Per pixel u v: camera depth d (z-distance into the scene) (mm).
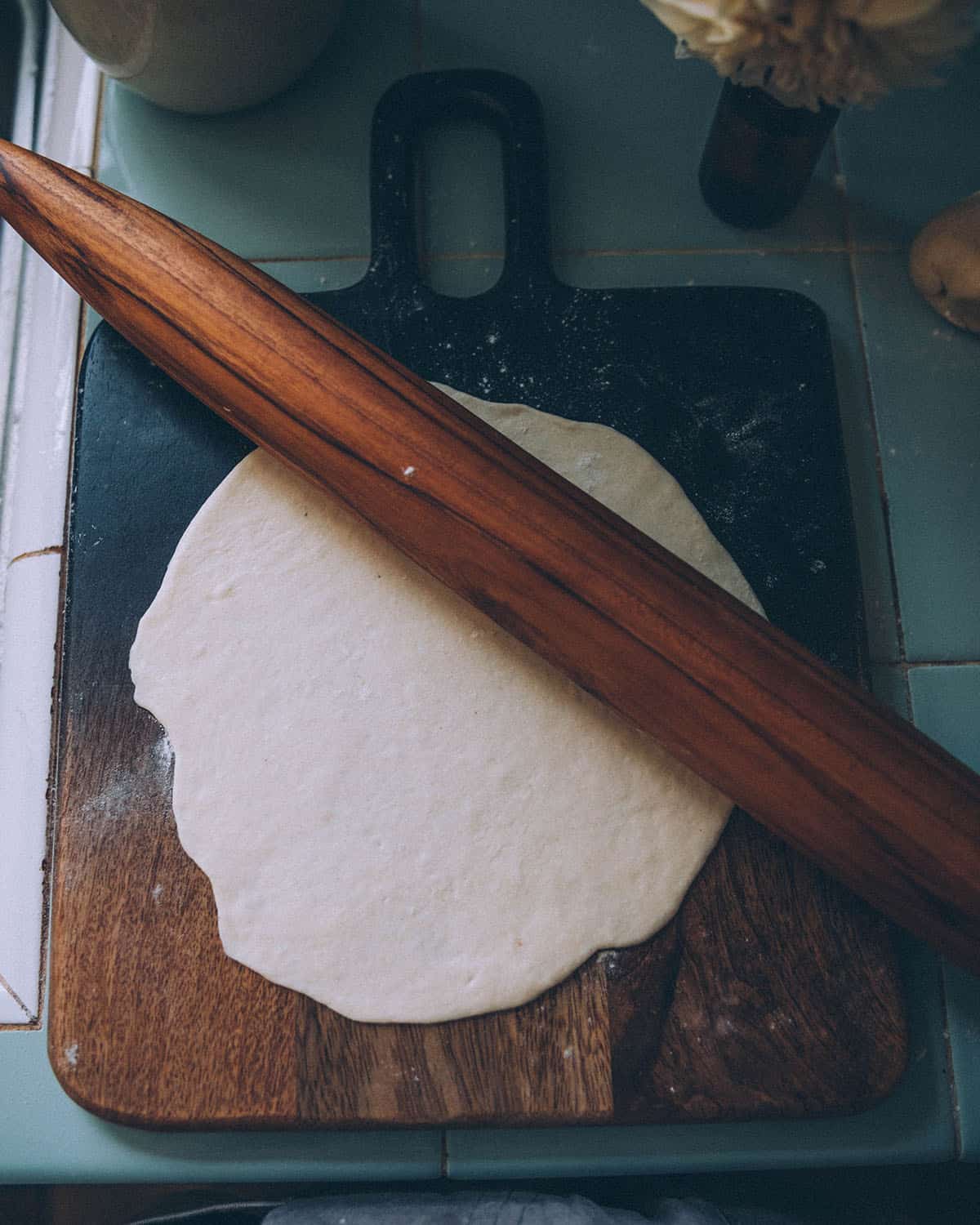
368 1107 647
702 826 681
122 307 674
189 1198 774
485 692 698
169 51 754
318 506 731
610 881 670
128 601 726
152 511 742
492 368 771
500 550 625
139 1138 684
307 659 704
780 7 550
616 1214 667
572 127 863
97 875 679
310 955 660
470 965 659
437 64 874
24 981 717
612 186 849
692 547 730
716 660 606
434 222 841
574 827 677
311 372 645
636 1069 652
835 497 750
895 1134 681
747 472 755
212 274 664
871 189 853
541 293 786
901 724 619
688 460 757
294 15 769
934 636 762
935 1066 692
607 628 614
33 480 804
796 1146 678
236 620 711
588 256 833
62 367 824
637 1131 679
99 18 729
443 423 645
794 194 804
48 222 677
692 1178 754
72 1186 797
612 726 693
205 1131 655
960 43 563
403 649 706
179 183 846
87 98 873
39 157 686
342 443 641
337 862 673
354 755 688
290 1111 646
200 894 675
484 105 829
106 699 708
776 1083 652
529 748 689
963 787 601
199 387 675
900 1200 758
